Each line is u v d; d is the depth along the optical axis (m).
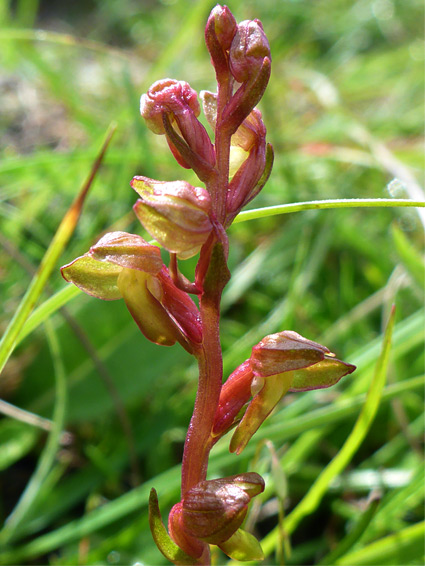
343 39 0.26
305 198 0.16
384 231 0.17
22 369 0.12
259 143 0.06
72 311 0.12
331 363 0.06
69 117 0.19
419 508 0.10
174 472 0.10
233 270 0.13
